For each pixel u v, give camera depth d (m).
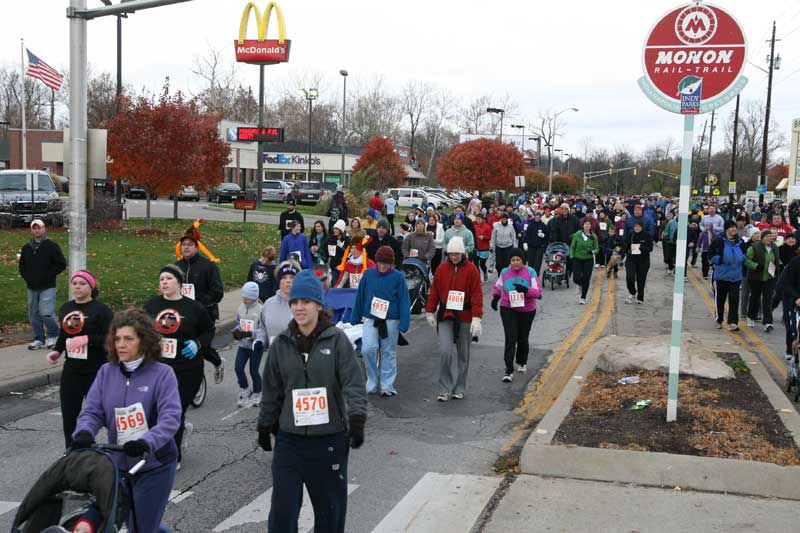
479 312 9.59
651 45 7.54
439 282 9.70
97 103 54.34
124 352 4.79
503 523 5.77
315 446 4.64
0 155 57.38
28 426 8.51
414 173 100.75
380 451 7.73
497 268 20.05
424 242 16.33
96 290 6.93
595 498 6.26
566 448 7.04
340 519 4.75
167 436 4.60
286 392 4.70
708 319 15.75
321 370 4.66
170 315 6.71
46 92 102.62
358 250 13.33
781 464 6.55
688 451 6.97
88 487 4.11
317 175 84.69
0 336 12.62
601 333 14.05
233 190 54.38
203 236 28.62
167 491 4.75
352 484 6.77
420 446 7.91
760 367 10.26
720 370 9.67
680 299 7.68
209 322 6.98
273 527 4.64
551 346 12.99
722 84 7.37
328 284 12.26
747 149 103.62
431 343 13.52
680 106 7.50
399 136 108.75
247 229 32.56
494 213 24.03
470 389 10.30
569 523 5.75
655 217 32.44
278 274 8.92
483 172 58.66
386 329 9.83
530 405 9.54
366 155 63.97
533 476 6.87
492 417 9.01
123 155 27.84
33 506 4.10
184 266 9.46
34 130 72.38
